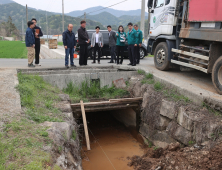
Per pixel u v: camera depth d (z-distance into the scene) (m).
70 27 8.60
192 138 5.03
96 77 8.70
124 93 8.43
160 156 5.48
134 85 8.34
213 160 4.02
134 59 9.62
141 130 7.55
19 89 5.83
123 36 9.70
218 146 4.15
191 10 6.46
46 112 5.29
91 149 7.04
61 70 8.71
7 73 7.23
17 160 3.14
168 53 7.92
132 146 7.34
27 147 3.47
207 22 5.86
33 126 4.22
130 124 8.34
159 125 6.39
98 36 10.37
